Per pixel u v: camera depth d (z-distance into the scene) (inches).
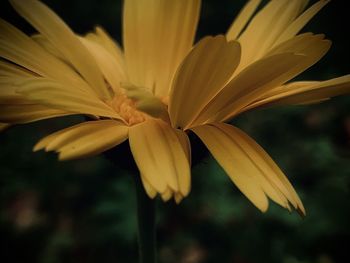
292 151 12.4
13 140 13.1
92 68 5.0
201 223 11.9
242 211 11.4
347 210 10.8
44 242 12.3
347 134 12.6
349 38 19.3
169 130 3.8
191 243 11.8
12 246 12.3
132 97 3.5
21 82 3.7
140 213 4.6
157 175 3.4
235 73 4.9
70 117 14.6
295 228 11.0
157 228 12.0
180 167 3.5
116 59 6.1
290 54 3.7
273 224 11.3
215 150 3.8
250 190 3.6
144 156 3.5
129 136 3.7
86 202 13.1
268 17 5.0
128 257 12.1
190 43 5.7
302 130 13.5
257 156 3.8
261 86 3.9
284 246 11.0
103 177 13.1
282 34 4.6
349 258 10.8
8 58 4.4
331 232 10.7
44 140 3.6
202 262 11.5
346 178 11.3
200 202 11.9
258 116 13.7
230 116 4.2
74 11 19.3
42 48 4.8
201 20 20.1
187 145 3.8
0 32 4.6
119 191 11.8
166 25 5.7
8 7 16.5
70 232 12.3
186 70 3.7
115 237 11.6
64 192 13.0
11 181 12.5
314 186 11.6
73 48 5.0
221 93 3.9
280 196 3.6
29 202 12.8
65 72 4.9
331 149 11.9
